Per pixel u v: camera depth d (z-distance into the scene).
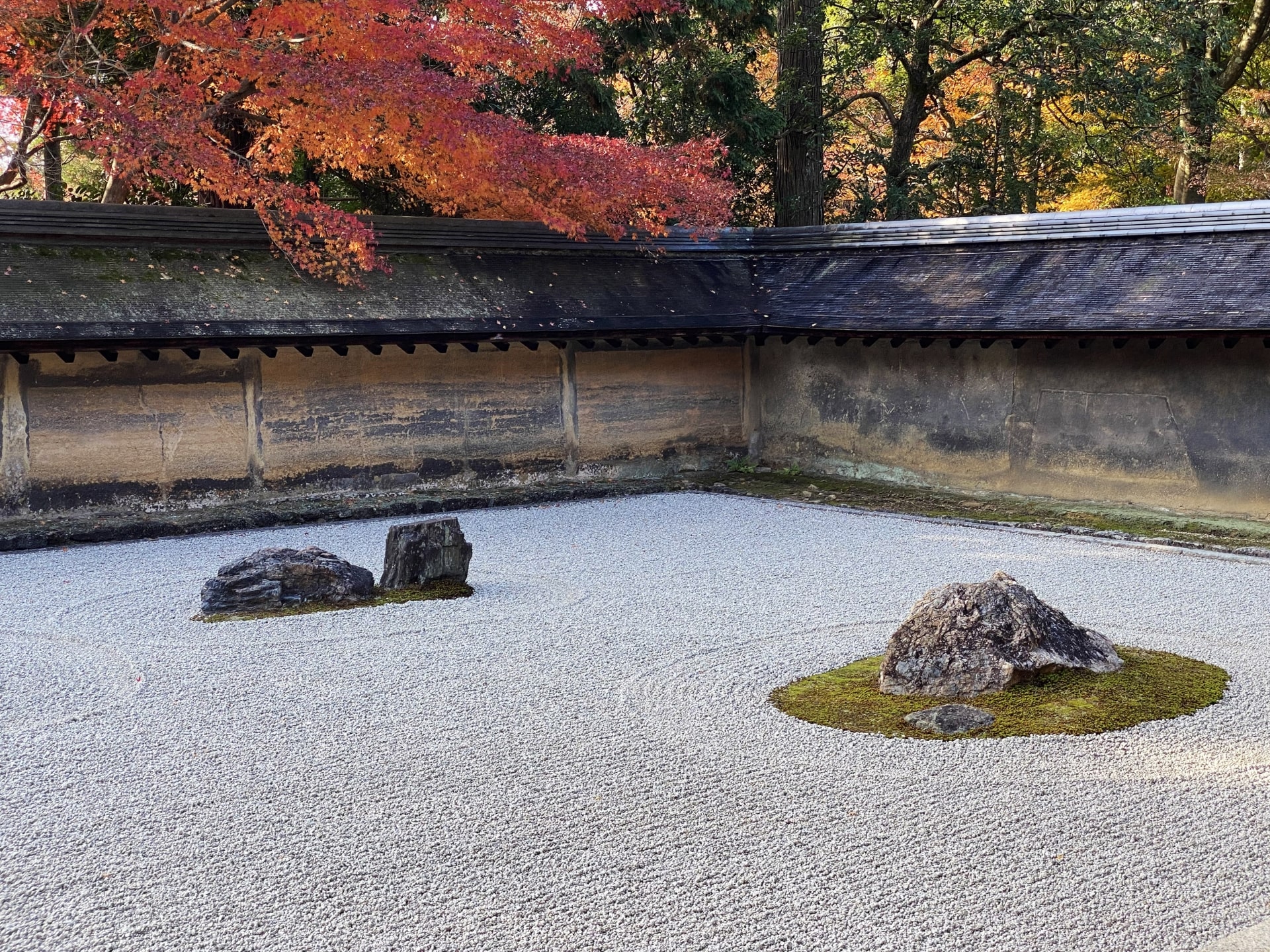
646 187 14.45
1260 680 6.71
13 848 4.79
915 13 20.69
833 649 7.53
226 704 6.56
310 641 7.85
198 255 12.88
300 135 13.73
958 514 12.78
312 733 6.07
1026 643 6.53
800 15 20.52
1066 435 13.32
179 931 4.10
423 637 7.91
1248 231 12.52
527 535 11.83
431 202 15.81
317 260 13.34
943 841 4.70
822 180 21.12
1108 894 4.25
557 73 17.61
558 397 14.95
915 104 21.81
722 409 16.27
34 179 18.73
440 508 13.36
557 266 15.14
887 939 3.96
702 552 10.82
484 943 3.98
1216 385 12.09
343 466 13.54
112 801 5.25
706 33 19.59
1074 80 19.88
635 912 4.17
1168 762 5.48
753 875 4.43
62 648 7.77
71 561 10.57
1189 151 21.11
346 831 4.88
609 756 5.69
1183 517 11.97
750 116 19.36
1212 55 22.86
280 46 12.72
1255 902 4.18
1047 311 12.87
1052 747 5.69
